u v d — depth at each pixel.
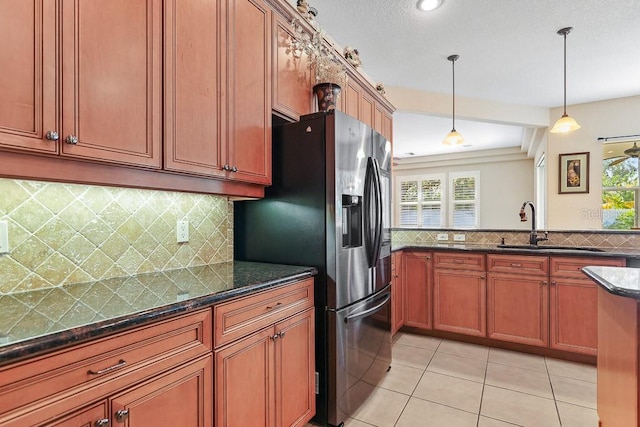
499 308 2.99
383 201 2.42
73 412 0.84
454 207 7.93
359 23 2.64
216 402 1.24
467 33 2.78
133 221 1.61
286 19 2.06
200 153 1.48
